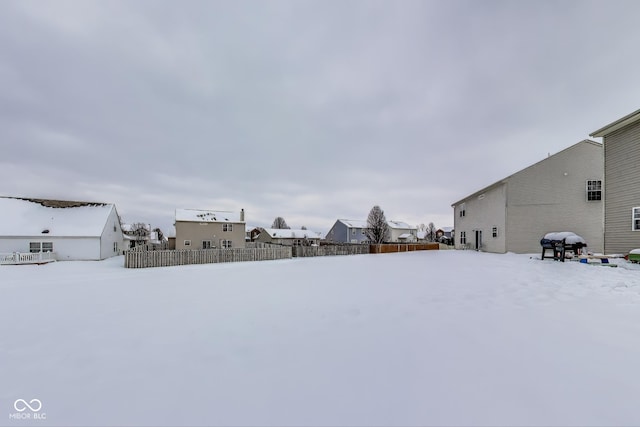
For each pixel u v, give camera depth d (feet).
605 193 39.40
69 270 46.39
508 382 8.52
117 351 11.52
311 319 15.44
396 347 11.33
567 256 43.62
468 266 39.58
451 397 7.77
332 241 161.89
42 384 9.00
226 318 15.92
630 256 34.22
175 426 6.77
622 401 7.46
